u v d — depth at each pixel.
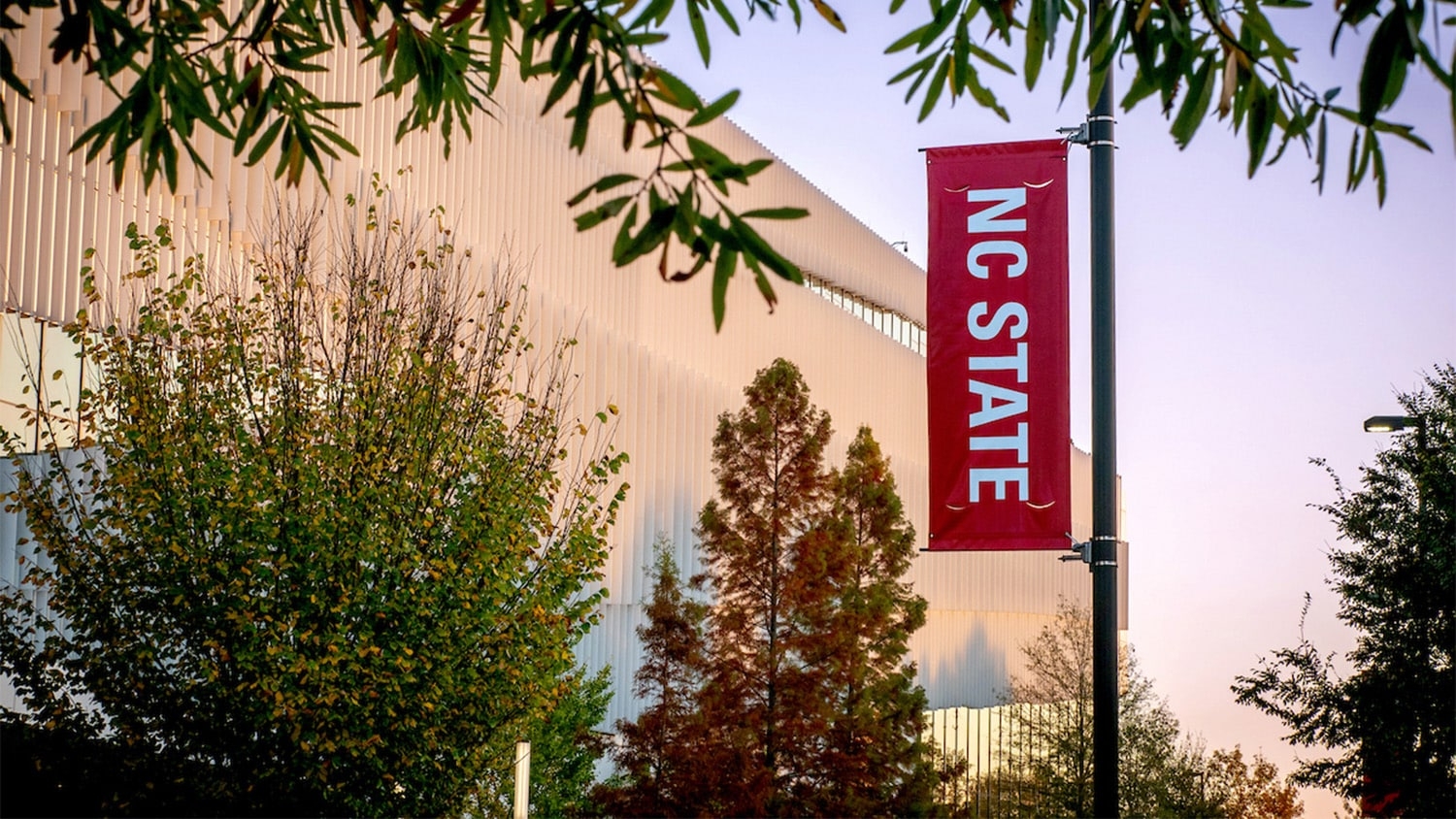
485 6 5.02
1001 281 13.88
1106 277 12.64
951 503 13.74
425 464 13.07
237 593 11.85
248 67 5.73
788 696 17.53
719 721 17.47
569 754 21.03
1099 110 12.84
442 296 16.12
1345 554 18.67
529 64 5.17
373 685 12.08
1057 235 13.84
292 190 18.34
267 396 13.63
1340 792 18.67
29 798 12.43
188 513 12.52
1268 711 18.91
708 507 18.69
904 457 41.50
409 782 12.85
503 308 15.91
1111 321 12.59
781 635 18.19
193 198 16.77
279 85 5.75
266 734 12.24
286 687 11.82
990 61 4.89
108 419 12.77
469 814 16.92
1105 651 12.17
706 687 17.61
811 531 18.25
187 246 16.78
